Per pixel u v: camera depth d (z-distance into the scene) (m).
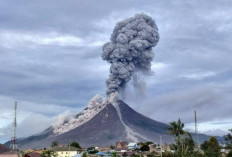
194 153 179.12
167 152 188.00
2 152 135.00
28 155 166.38
